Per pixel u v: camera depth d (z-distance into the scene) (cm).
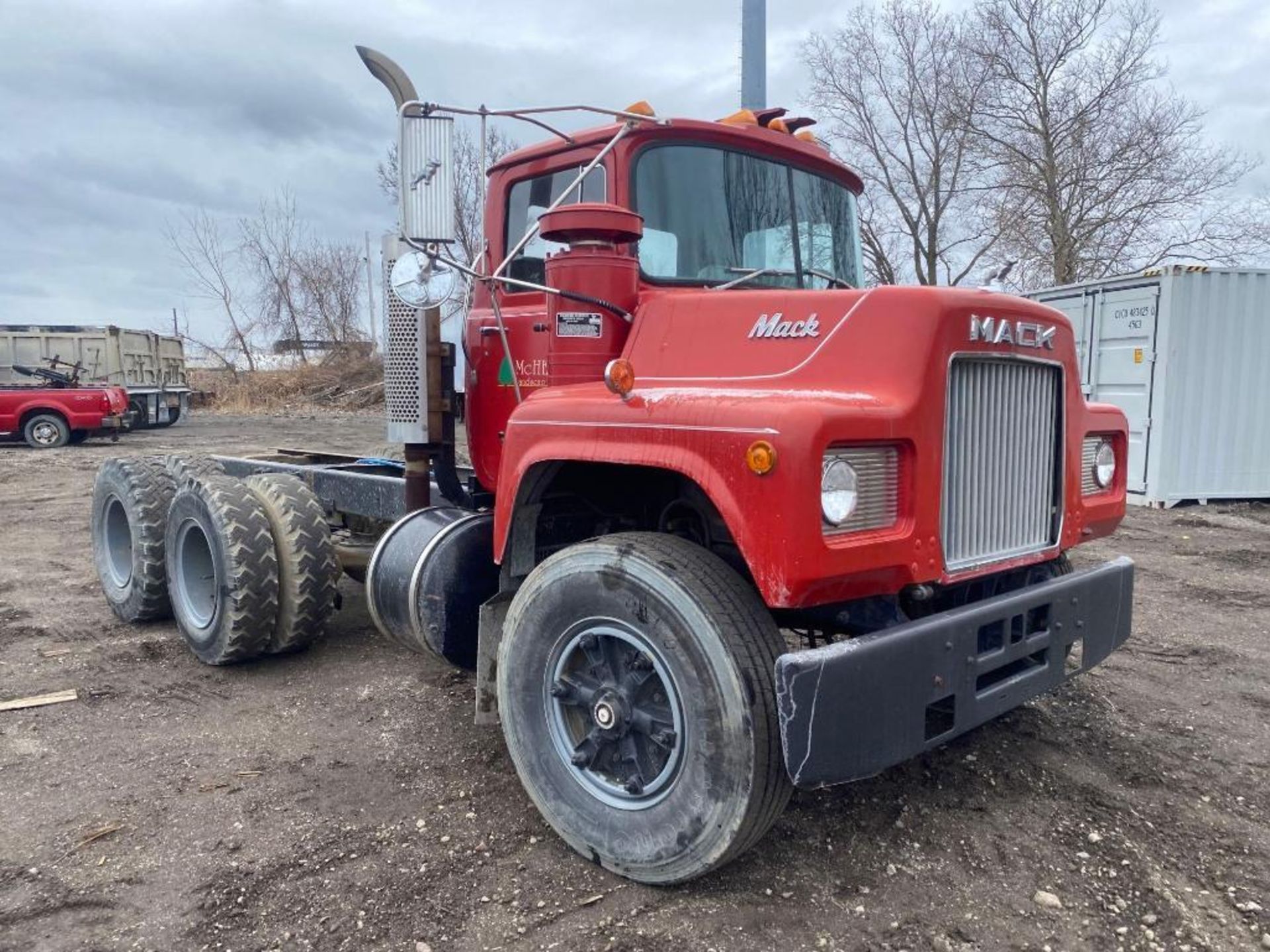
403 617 378
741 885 285
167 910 275
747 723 254
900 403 269
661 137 372
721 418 256
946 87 2453
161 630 559
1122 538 866
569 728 307
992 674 320
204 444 1902
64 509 1073
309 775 362
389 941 260
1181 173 2239
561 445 302
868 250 2383
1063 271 2323
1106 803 340
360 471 564
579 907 275
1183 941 262
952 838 314
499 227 426
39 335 2200
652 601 272
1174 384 1019
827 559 245
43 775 364
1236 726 414
